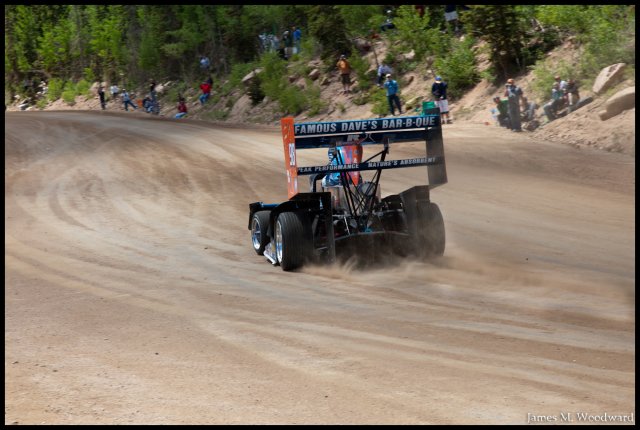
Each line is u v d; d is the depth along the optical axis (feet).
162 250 36.65
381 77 113.50
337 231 29.58
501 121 78.59
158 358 17.39
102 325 21.30
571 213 42.32
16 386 15.49
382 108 106.32
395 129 28.58
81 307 24.16
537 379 14.70
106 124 125.29
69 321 22.02
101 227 44.75
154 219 46.83
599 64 77.51
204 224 44.32
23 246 39.19
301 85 136.36
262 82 143.33
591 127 67.67
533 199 47.34
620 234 35.63
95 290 27.32
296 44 150.41
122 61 217.56
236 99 153.07
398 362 16.26
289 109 131.03
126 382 15.55
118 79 222.28
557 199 47.11
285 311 22.24
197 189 58.54
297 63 146.10
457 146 69.62
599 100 71.82
